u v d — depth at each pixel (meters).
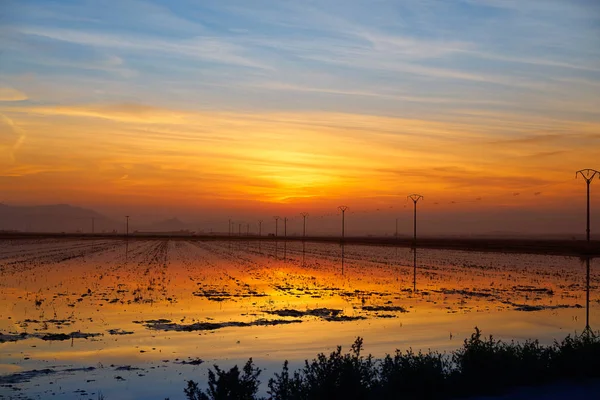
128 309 35.28
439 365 16.14
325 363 14.51
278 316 33.53
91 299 39.31
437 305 39.12
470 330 29.27
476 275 64.75
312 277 60.62
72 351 23.89
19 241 168.38
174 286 48.72
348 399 13.90
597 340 21.06
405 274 65.88
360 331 28.86
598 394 15.50
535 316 34.28
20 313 33.03
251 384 13.37
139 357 22.94
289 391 14.16
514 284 54.66
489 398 15.27
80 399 17.41
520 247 147.38
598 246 151.75
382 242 189.88
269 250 128.62
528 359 17.34
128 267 69.25
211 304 38.22
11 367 21.27
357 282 55.69
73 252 103.12
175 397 17.50
